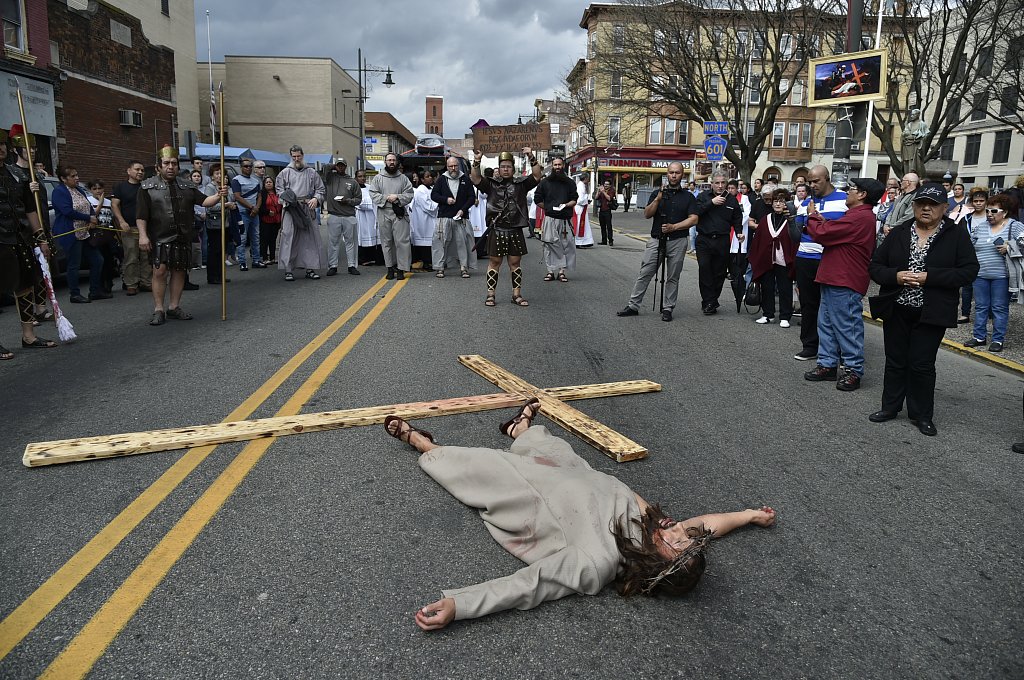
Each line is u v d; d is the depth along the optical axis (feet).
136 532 11.49
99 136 78.79
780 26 94.58
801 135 171.01
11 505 12.32
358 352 23.68
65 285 38.88
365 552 11.07
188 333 26.45
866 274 20.65
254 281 40.81
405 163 64.64
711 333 28.73
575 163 192.54
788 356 25.12
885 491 13.97
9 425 16.37
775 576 10.87
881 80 40.29
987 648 9.36
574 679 8.53
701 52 100.94
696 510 12.87
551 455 12.30
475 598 9.38
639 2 99.91
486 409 17.81
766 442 16.42
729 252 32.42
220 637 9.04
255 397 18.54
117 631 9.08
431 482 13.51
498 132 50.83
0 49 61.36
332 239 43.47
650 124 172.35
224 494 12.84
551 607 9.93
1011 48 78.69
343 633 9.19
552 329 28.45
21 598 9.70
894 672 8.86
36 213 24.02
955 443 16.76
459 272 45.65
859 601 10.30
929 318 16.87
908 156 80.18
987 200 27.07
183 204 27.96
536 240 76.13
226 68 176.65
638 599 10.18
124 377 20.40
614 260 56.54
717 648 9.18
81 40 74.90
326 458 14.55
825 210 22.95
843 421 18.13
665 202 30.55
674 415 18.17
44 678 8.23
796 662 8.97
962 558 11.55
